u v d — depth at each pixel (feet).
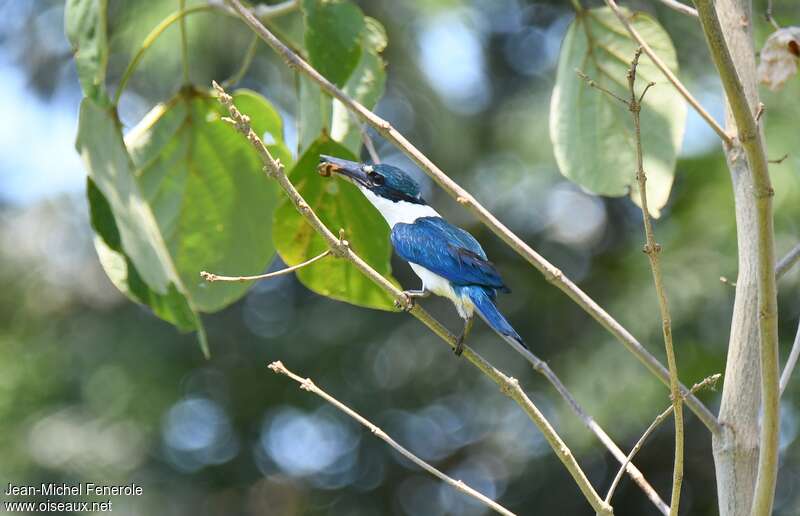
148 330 59.72
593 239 59.31
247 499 61.93
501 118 57.47
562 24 60.70
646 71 24.20
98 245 23.76
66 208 61.46
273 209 26.20
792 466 51.62
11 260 61.16
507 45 60.90
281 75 53.67
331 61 21.81
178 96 25.31
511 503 61.11
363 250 24.41
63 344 59.77
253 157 25.90
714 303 47.19
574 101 24.68
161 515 57.77
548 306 57.57
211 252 26.45
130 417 57.21
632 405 48.26
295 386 60.03
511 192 55.31
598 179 24.30
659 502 16.99
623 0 53.52
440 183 18.44
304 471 63.93
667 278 47.80
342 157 23.95
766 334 14.84
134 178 22.80
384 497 64.18
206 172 25.93
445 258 23.06
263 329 61.11
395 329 59.21
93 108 22.29
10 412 56.65
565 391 18.94
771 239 14.74
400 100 55.57
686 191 50.08
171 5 49.80
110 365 58.39
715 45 14.44
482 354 58.18
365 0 53.11
